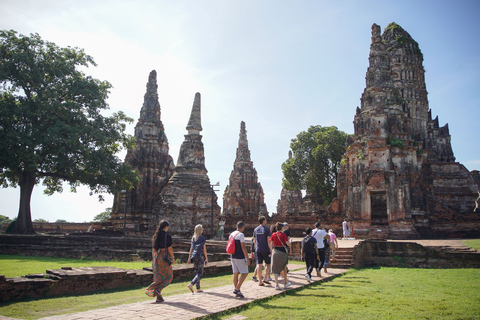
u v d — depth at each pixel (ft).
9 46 125.39
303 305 35.60
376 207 153.07
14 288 40.24
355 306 35.19
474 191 202.18
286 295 41.37
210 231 126.11
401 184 129.29
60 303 38.58
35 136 115.55
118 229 156.46
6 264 76.18
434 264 73.97
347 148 153.07
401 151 138.82
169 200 123.24
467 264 72.02
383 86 147.43
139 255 87.92
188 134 135.85
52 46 131.44
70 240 106.32
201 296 38.47
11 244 107.04
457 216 137.49
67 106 122.93
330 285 49.34
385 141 134.82
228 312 32.22
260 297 38.27
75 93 129.80
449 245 86.22
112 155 137.59
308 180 222.89
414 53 220.84
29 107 119.34
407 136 143.23
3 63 120.16
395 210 127.75
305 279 52.95
